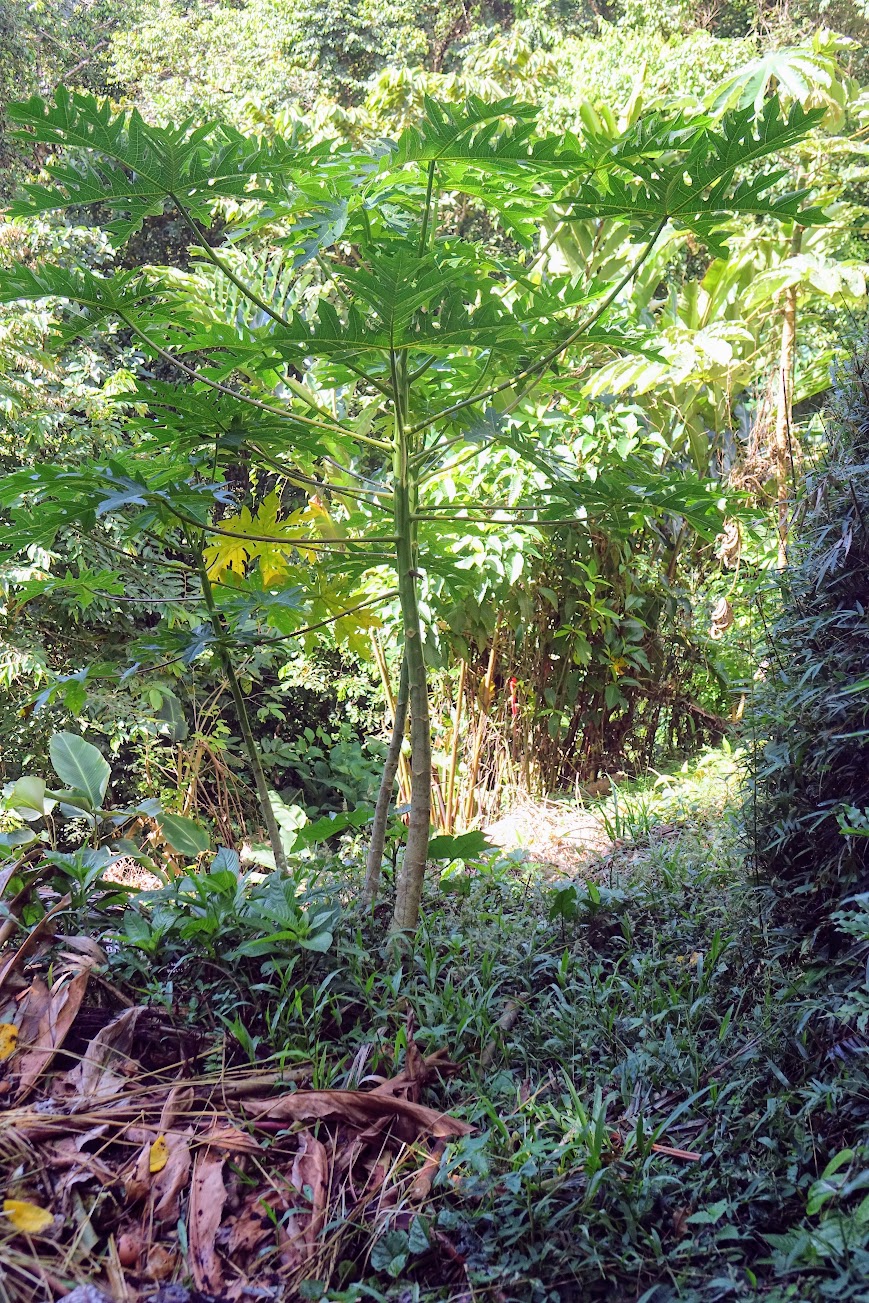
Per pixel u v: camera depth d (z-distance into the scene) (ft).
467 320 6.41
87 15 37.47
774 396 14.70
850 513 6.13
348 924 7.83
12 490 6.84
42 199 6.31
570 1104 5.86
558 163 6.63
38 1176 5.09
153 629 22.43
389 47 36.60
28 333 19.30
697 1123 5.63
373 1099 5.72
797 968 6.28
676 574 16.58
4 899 7.18
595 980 7.16
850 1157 4.72
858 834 5.81
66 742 9.34
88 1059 5.85
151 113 31.71
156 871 8.97
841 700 5.90
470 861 9.89
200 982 6.73
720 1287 4.44
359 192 7.13
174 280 11.94
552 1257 4.79
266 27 36.55
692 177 6.27
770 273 13.50
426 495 14.05
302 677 21.15
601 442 14.01
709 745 16.67
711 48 29.07
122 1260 4.78
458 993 6.97
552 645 15.93
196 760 18.44
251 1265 4.87
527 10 39.14
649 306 18.79
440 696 16.28
